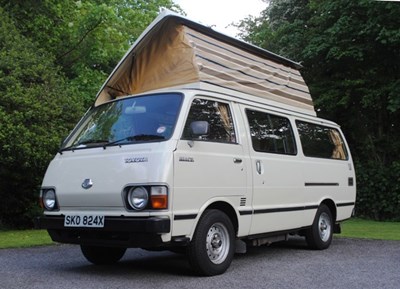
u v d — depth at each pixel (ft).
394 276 20.21
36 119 36.68
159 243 17.66
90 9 55.36
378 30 51.39
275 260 24.20
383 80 55.31
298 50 60.49
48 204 20.57
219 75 22.81
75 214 19.27
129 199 18.10
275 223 23.73
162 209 17.70
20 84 37.47
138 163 18.37
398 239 33.32
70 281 18.60
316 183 27.43
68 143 22.31
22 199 41.63
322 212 28.17
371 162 58.54
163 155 18.21
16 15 50.47
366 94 55.42
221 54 23.71
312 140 28.17
